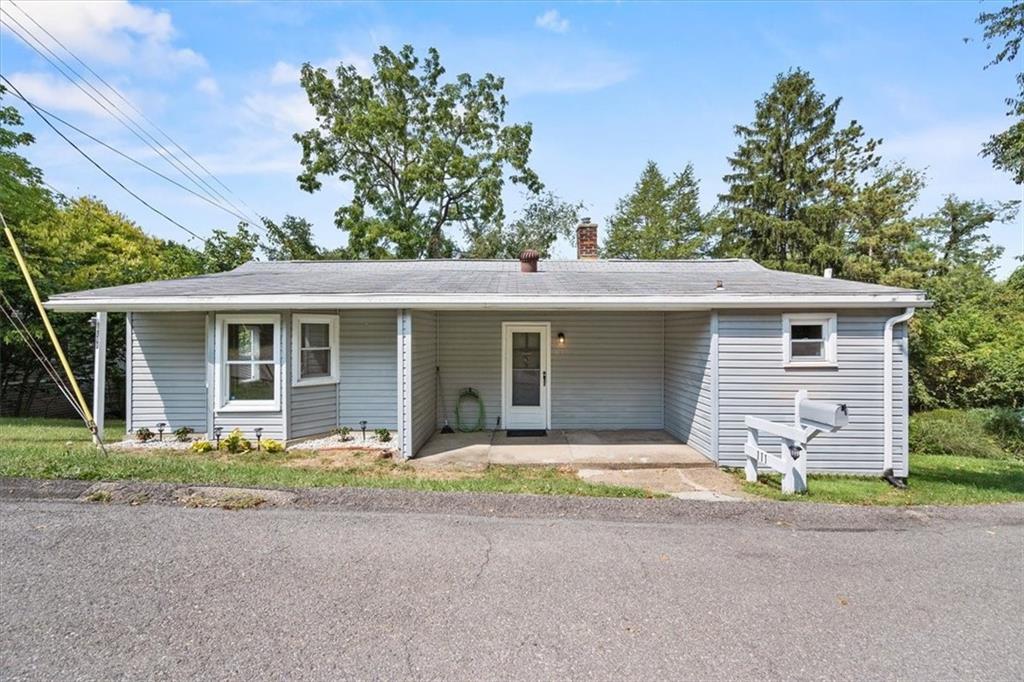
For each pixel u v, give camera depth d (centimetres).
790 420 729
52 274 1314
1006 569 356
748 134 2659
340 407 902
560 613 291
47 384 1396
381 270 1197
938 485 686
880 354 722
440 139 2303
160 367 854
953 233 2894
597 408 991
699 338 796
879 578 340
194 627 269
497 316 990
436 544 380
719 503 493
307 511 439
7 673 229
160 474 524
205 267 1809
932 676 241
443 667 240
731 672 241
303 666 239
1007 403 1291
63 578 316
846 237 2278
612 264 1227
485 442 878
